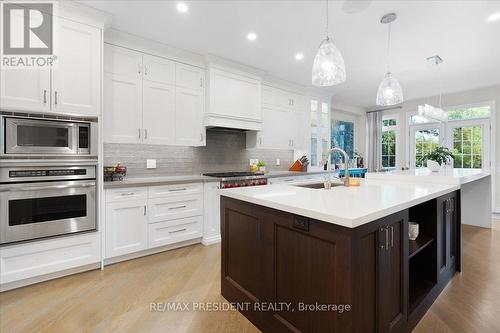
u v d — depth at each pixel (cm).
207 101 348
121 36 284
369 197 165
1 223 202
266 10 241
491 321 174
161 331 164
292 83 470
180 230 306
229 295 197
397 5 233
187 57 336
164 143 319
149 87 307
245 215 181
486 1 227
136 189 272
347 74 423
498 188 497
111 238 257
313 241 130
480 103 515
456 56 352
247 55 345
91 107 241
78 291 210
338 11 243
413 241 197
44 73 219
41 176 217
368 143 687
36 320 173
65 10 228
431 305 192
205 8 238
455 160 550
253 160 452
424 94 560
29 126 212
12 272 206
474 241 334
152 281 228
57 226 225
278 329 151
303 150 505
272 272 156
